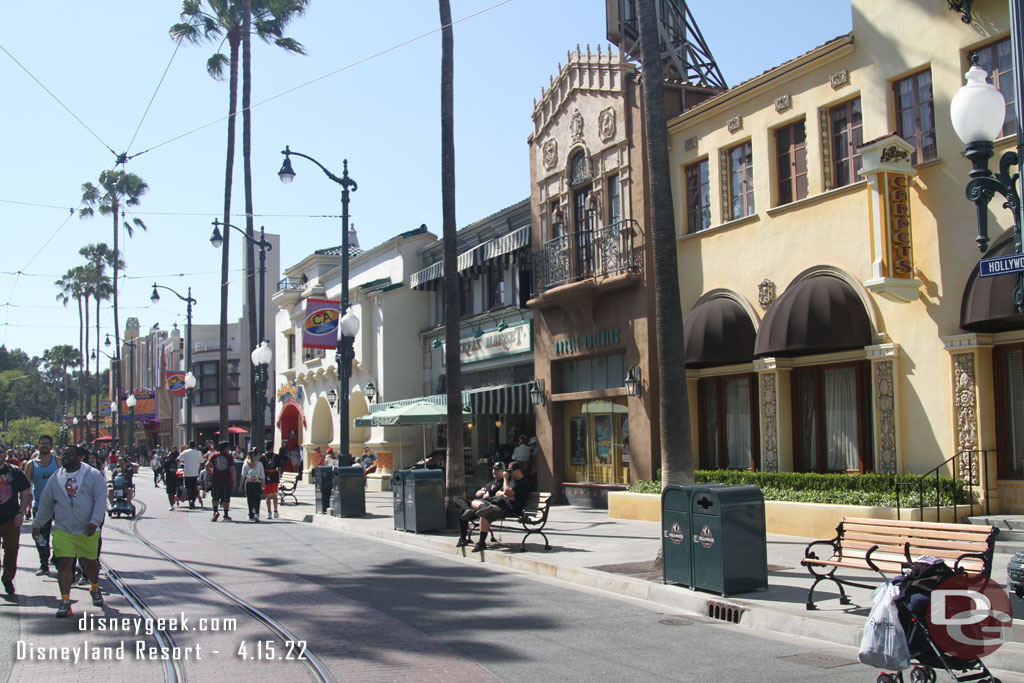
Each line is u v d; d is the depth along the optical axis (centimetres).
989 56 1354
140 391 7619
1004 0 1318
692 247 1914
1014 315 1213
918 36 1443
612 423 2114
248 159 3303
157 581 1188
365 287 3353
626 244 2009
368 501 2666
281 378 4531
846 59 1570
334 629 884
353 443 3625
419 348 3262
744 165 1809
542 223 2358
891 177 1383
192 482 2600
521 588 1147
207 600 1040
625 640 843
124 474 2278
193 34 3459
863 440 1530
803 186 1672
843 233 1552
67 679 689
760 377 1717
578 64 2209
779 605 933
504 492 1446
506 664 745
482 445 2902
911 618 610
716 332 1748
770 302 1697
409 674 710
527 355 2522
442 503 1723
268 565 1358
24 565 1362
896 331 1455
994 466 1318
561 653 788
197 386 6462
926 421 1402
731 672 723
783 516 1504
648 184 1983
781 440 1667
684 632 882
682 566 1052
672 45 2259
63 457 982
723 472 1756
